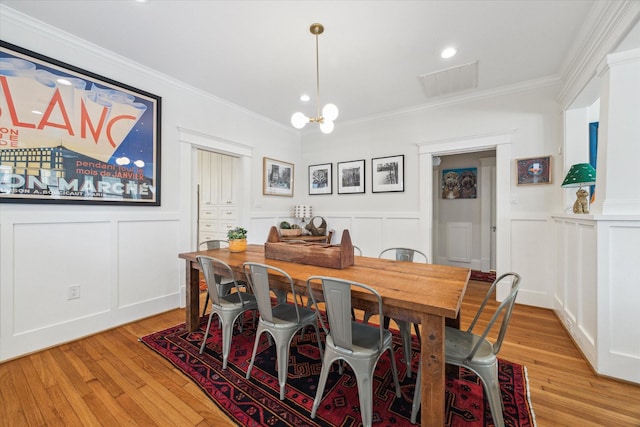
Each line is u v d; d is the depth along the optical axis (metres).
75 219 2.25
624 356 1.66
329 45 2.30
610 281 1.70
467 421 1.38
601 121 1.84
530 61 2.53
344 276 1.64
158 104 2.79
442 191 5.22
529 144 2.97
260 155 4.06
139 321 2.64
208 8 1.87
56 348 2.11
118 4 1.84
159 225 2.83
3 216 1.91
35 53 2.02
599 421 1.37
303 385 1.69
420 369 1.35
